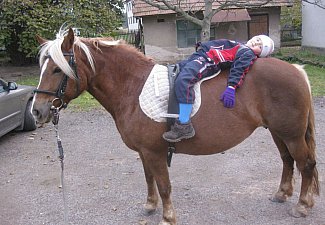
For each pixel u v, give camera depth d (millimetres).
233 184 4707
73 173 5367
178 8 10883
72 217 4098
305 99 3461
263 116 3496
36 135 7426
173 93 3238
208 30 11156
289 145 3609
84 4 14953
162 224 3607
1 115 6383
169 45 17562
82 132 7527
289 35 24906
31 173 5465
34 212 4273
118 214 4113
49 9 13992
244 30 17891
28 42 14453
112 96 3465
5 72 16047
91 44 3385
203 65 3336
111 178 5117
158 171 3467
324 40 17422
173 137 3188
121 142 6738
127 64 3420
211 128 3342
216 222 3818
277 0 17516
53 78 3182
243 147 6109
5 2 13734
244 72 3357
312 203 3850
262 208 4055
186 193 4500
